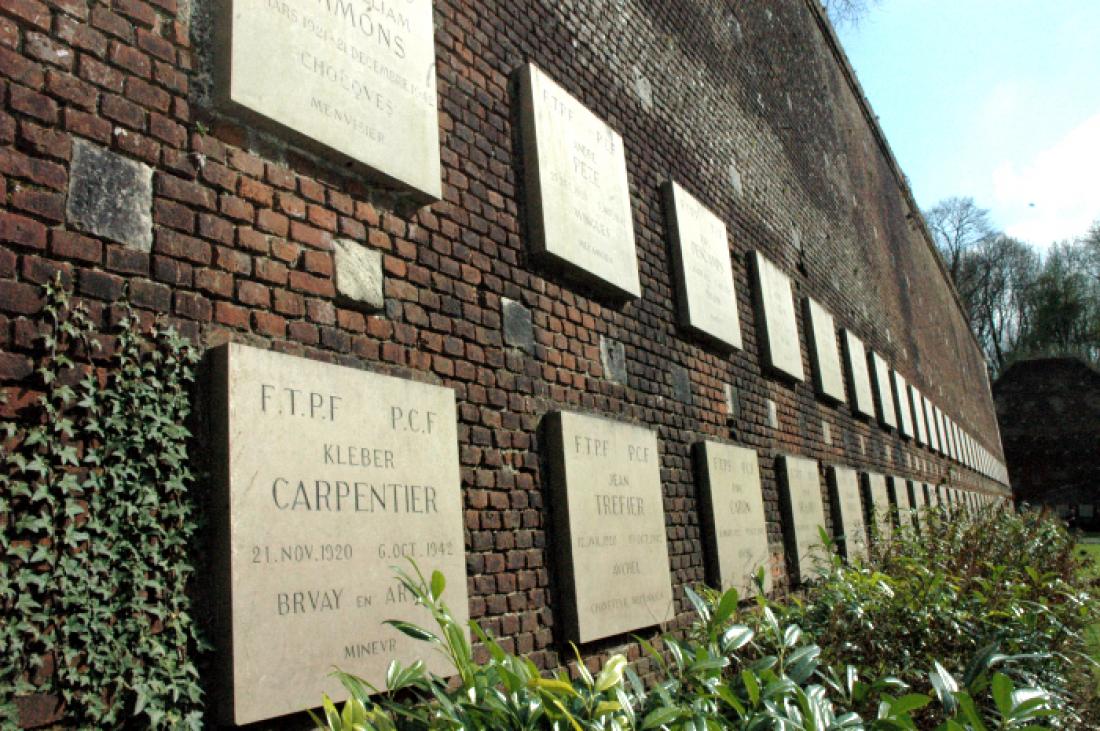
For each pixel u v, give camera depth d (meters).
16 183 2.48
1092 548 18.70
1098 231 50.41
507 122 4.82
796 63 11.58
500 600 3.97
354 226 3.62
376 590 3.19
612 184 5.65
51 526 2.37
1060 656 3.72
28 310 2.45
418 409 3.60
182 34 3.06
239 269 3.09
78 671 2.36
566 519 4.41
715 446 6.27
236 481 2.77
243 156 3.20
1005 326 52.53
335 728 1.87
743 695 2.45
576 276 5.11
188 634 2.63
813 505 8.09
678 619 5.41
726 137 8.28
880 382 12.62
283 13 3.37
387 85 3.84
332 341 3.40
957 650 3.52
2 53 2.52
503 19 5.00
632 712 2.01
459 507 3.71
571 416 4.61
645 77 6.73
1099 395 39.06
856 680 2.75
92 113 2.72
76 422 2.50
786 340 8.47
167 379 2.75
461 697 2.00
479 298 4.27
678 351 6.24
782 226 9.55
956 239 53.62
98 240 2.66
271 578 2.81
